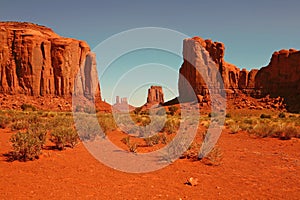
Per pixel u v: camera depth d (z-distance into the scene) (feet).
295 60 291.79
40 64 269.03
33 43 267.80
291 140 50.80
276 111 247.50
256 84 308.81
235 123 92.27
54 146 38.55
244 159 33.19
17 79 260.83
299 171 27.58
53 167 27.14
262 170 27.76
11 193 19.27
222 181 23.57
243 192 20.68
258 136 56.34
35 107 209.15
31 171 25.45
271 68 306.96
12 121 72.69
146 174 25.45
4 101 226.58
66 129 41.04
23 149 29.84
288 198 19.56
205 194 20.07
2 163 27.99
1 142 40.98
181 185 22.21
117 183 22.41
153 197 19.19
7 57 261.85
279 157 34.71
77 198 18.66
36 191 19.89
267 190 21.27
